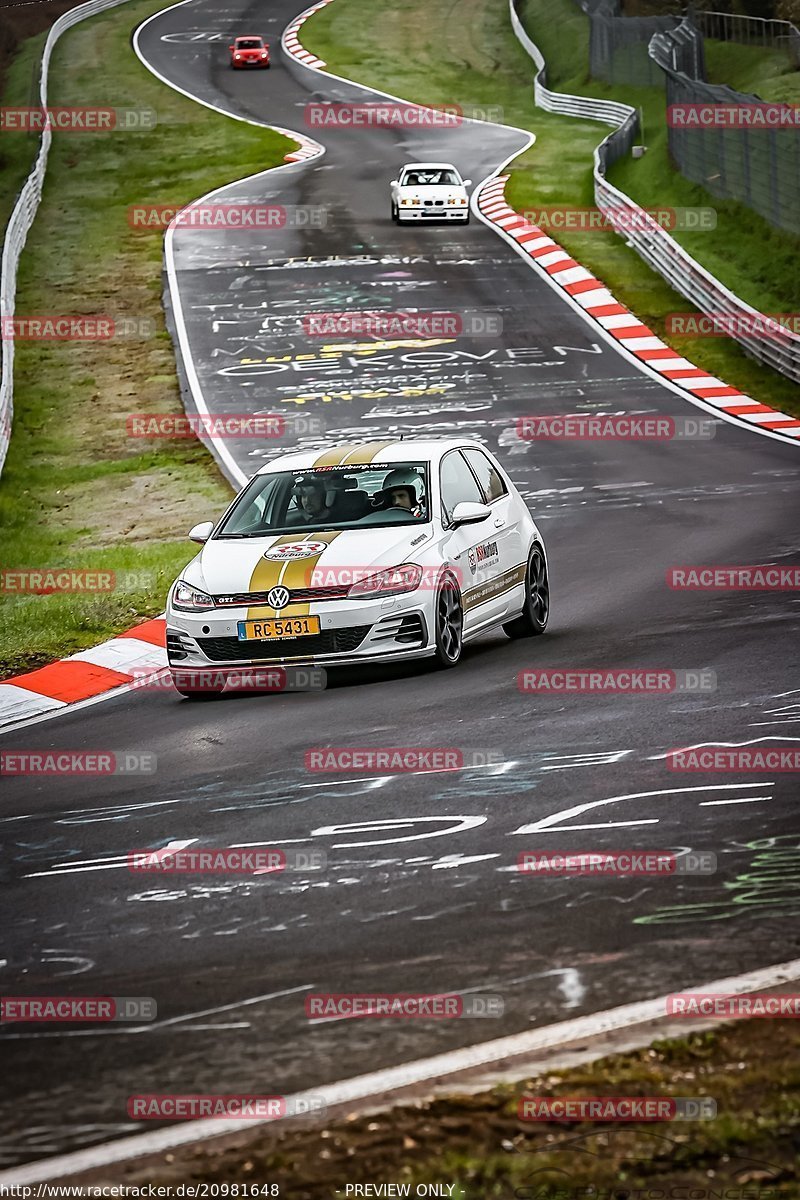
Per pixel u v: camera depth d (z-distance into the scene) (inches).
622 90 3070.9
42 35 4015.8
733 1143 180.1
